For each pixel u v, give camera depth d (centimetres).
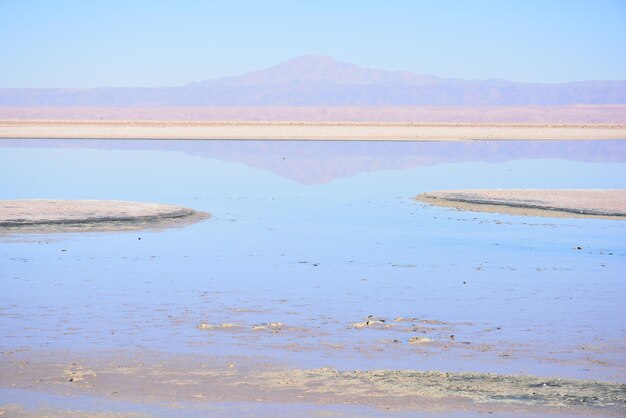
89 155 5488
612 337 1278
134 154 5659
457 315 1421
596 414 906
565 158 5741
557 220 2631
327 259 1959
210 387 1009
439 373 1069
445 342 1245
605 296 1577
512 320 1388
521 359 1153
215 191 3469
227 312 1430
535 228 2470
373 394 977
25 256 1936
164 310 1438
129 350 1183
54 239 2173
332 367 1107
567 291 1620
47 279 1688
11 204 2617
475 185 3806
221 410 922
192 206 2941
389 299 1543
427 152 6306
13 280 1672
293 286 1652
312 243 2192
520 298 1558
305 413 911
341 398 965
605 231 2409
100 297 1531
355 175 4312
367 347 1213
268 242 2197
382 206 3012
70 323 1341
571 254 2038
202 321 1364
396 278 1739
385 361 1139
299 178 4112
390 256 2002
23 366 1094
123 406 935
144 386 1012
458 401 951
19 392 984
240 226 2484
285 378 1047
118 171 4334
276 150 6288
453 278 1741
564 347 1218
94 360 1127
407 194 3428
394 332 1305
